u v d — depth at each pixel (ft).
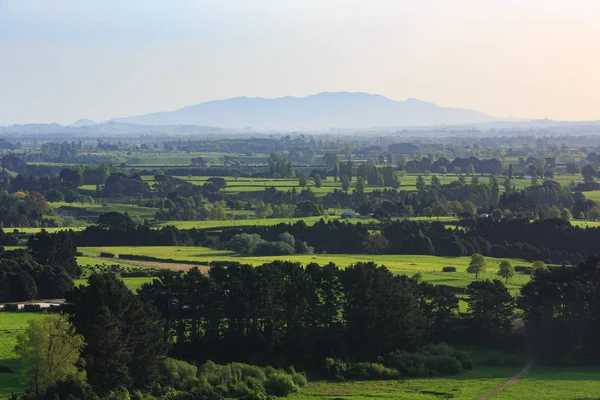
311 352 490.08
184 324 492.95
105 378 396.57
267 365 465.06
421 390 428.15
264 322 501.15
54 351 379.96
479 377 464.24
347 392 425.69
